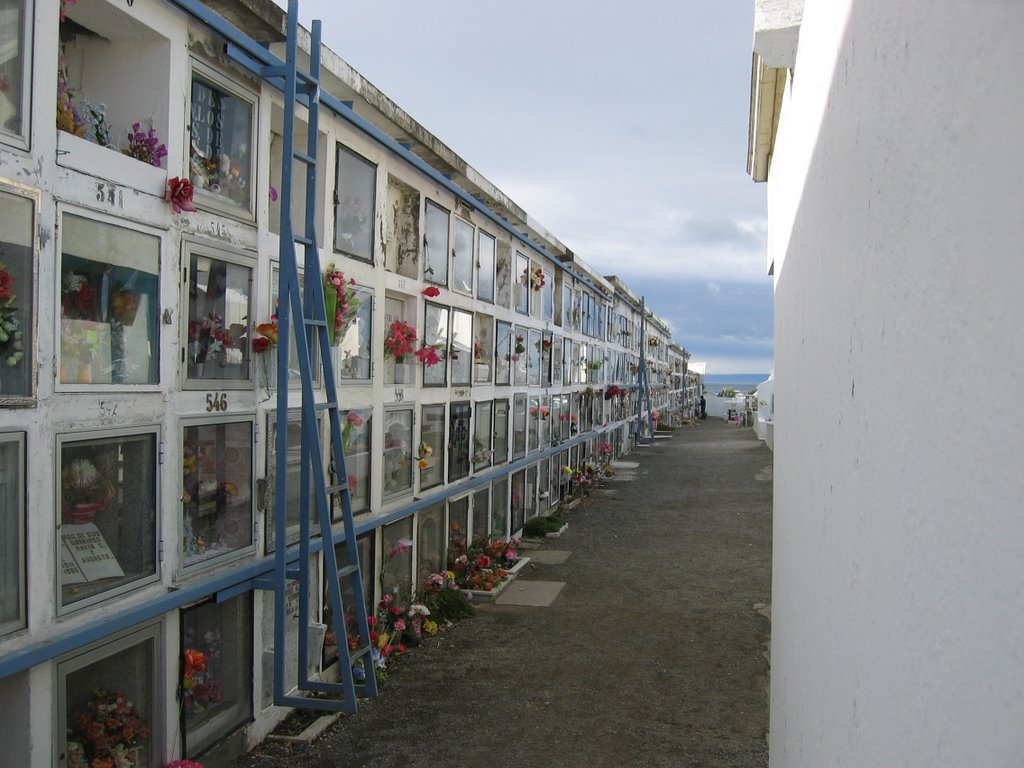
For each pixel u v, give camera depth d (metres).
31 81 3.33
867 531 1.44
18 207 3.29
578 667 6.65
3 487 3.29
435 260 8.00
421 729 5.44
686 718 5.64
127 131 4.16
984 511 0.85
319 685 5.12
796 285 3.01
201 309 4.49
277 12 4.98
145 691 4.11
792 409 3.21
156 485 4.14
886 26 1.30
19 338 3.31
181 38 4.25
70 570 3.62
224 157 4.68
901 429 1.20
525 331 11.85
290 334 5.32
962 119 0.92
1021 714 0.75
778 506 4.23
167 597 4.15
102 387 3.75
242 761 4.89
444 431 8.44
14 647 3.33
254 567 4.91
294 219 5.74
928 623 1.04
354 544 5.50
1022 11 0.77
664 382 34.22
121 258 3.87
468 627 7.73
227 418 4.69
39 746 3.44
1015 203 0.78
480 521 9.86
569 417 15.45
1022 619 0.76
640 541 11.70
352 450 6.34
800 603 2.67
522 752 5.12
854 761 1.54
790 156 3.39
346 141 6.10
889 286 1.28
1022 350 0.76
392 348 6.99
